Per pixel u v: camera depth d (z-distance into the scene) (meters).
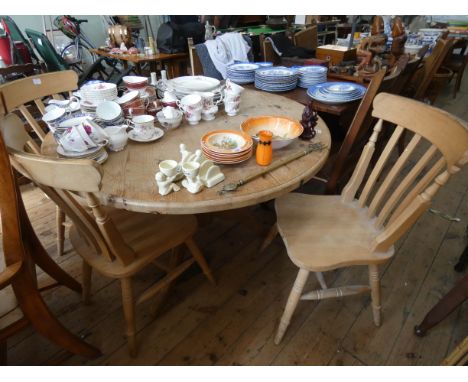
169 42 3.02
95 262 1.01
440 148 0.88
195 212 0.80
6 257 0.79
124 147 1.07
